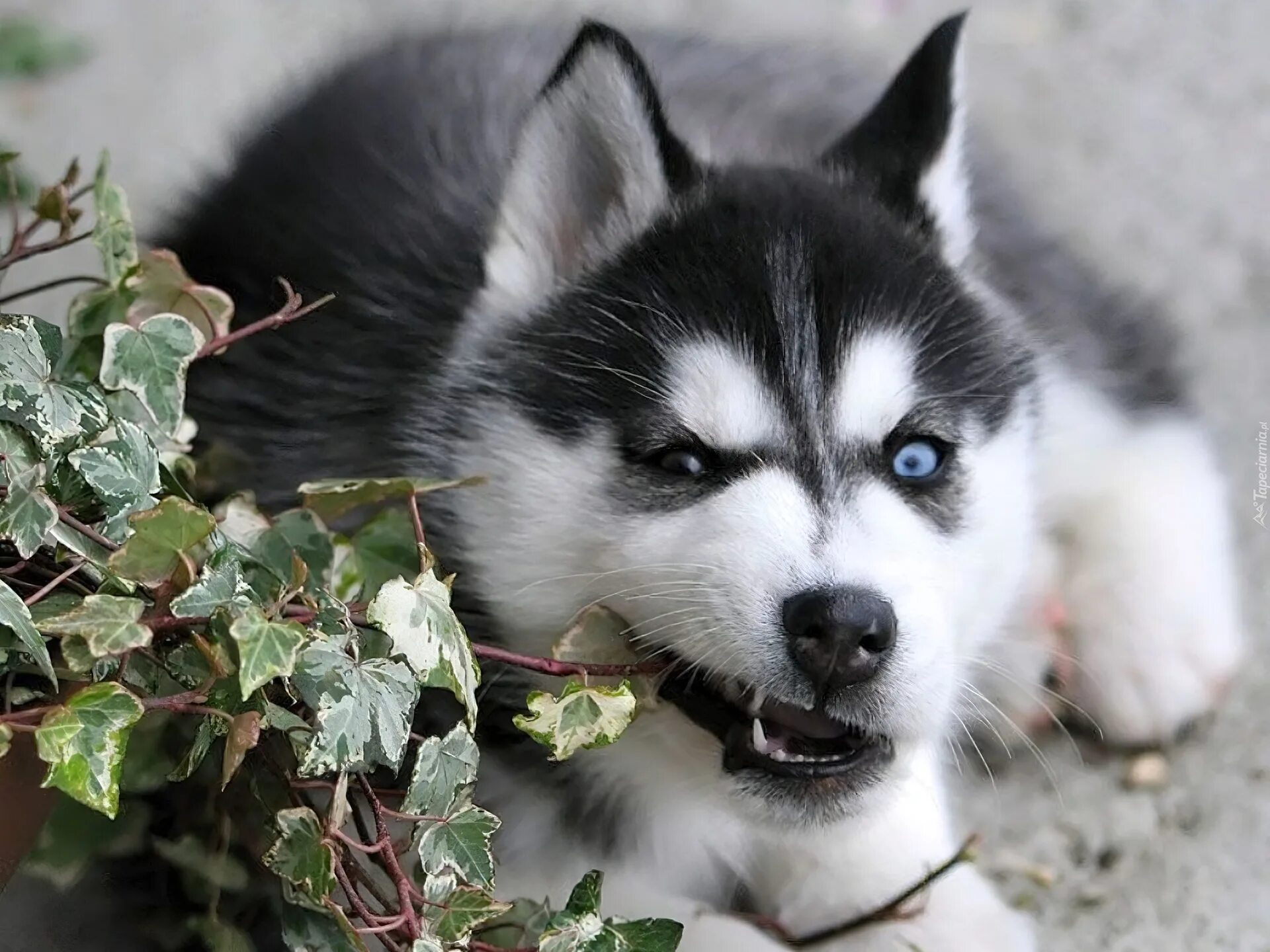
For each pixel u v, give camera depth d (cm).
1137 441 346
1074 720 333
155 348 229
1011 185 401
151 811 250
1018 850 306
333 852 203
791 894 276
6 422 202
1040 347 308
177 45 544
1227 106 536
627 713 220
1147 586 327
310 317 304
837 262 253
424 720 261
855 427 244
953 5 590
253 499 252
